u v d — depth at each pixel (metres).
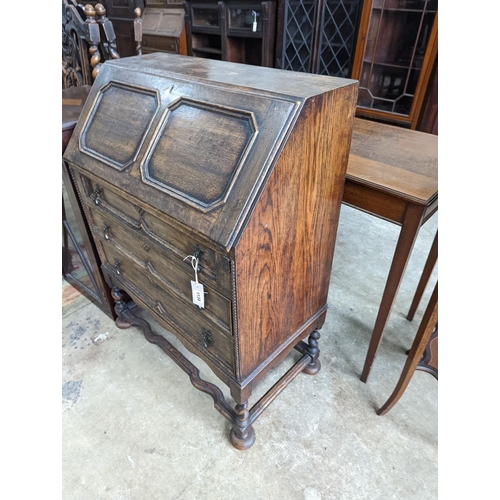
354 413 1.27
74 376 1.40
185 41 3.24
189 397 1.33
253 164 0.73
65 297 1.77
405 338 1.55
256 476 1.11
